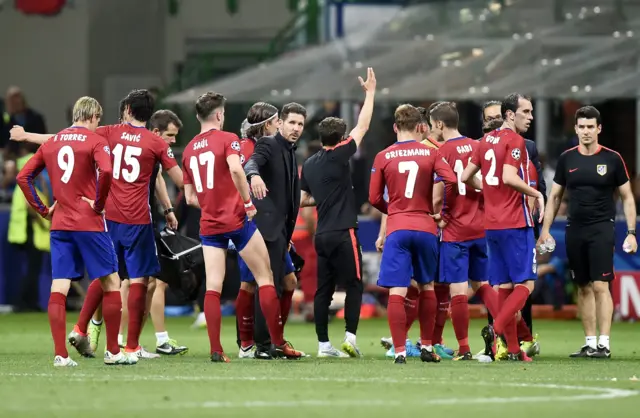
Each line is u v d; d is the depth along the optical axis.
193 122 79.44
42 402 26.25
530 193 36.94
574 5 76.38
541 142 76.31
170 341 42.09
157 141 37.97
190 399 26.77
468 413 24.56
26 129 79.50
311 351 44.16
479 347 45.88
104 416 24.20
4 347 45.31
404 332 36.28
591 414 24.44
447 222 38.88
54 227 34.50
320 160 40.03
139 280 37.75
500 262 38.06
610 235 41.53
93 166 34.56
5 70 95.69
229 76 77.50
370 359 39.03
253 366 35.31
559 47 74.88
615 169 41.69
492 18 77.19
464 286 38.91
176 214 48.75
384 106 76.12
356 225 40.06
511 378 31.64
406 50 76.31
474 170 37.97
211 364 36.06
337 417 24.00
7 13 95.69
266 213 38.34
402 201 36.00
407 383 30.11
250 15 95.56
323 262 40.16
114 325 35.56
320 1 85.50
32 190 34.75
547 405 25.83
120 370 33.75
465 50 75.88
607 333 41.16
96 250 34.56
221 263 37.06
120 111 38.75
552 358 40.62
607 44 74.50
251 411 24.84
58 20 95.62
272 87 75.94
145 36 95.88
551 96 73.44
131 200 37.62
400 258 35.97
